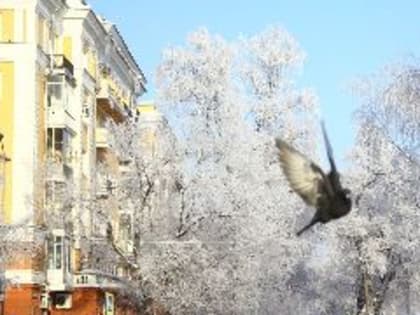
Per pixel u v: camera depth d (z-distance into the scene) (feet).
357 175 183.11
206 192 162.81
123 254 161.89
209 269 160.56
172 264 158.71
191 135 169.17
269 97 188.96
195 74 177.58
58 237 172.55
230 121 172.45
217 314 165.68
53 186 176.65
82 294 179.32
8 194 170.50
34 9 176.86
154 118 185.98
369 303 194.08
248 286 165.07
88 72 208.54
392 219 185.98
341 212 27.45
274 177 168.86
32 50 175.73
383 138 178.29
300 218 170.19
